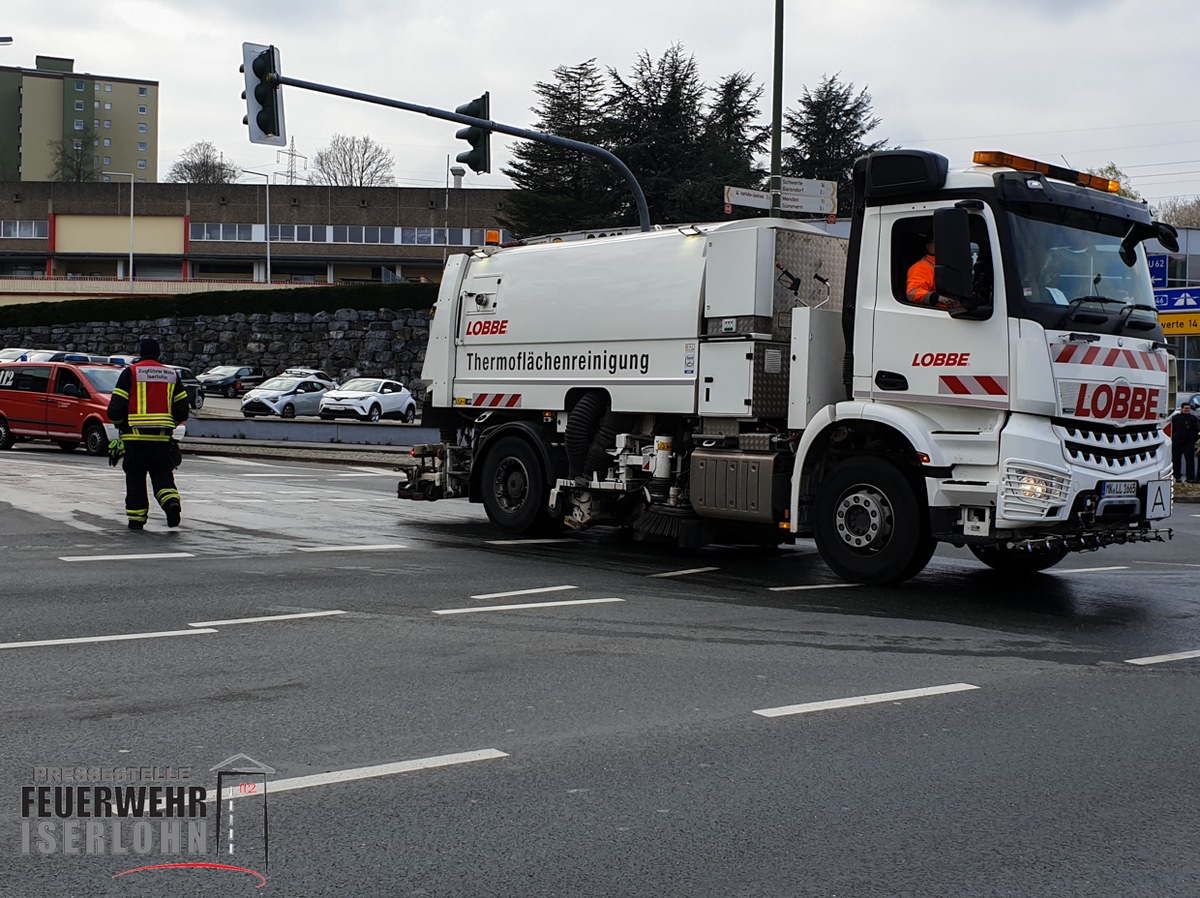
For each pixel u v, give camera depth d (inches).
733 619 336.8
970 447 364.5
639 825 173.9
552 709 237.0
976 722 233.9
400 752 207.2
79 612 331.3
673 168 2048.5
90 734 215.5
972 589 401.4
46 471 820.6
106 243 3747.5
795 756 208.8
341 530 532.1
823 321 410.3
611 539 527.8
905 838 170.7
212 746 209.5
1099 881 156.9
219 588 373.1
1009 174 359.9
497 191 3732.8
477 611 342.3
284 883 152.2
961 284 350.0
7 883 152.0
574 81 2235.5
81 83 5836.6
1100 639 319.0
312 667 269.9
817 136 2271.2
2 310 2391.7
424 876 154.7
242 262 3826.3
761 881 154.8
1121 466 370.6
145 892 149.5
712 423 444.1
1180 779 200.1
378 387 1684.3
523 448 522.0
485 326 541.6
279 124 699.4
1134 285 383.6
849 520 397.4
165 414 514.3
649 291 463.5
